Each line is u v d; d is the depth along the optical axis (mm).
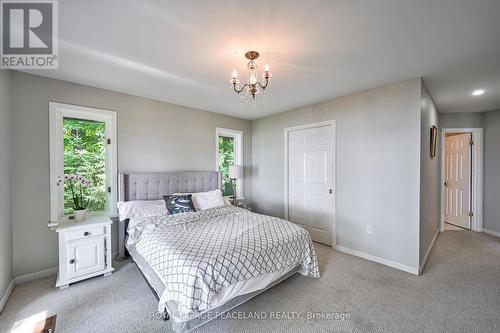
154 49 1990
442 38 1817
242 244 1947
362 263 2891
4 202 2105
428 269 2723
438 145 4199
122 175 2957
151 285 2016
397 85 2764
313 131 3791
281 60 2189
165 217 2607
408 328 1720
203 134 4047
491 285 2344
